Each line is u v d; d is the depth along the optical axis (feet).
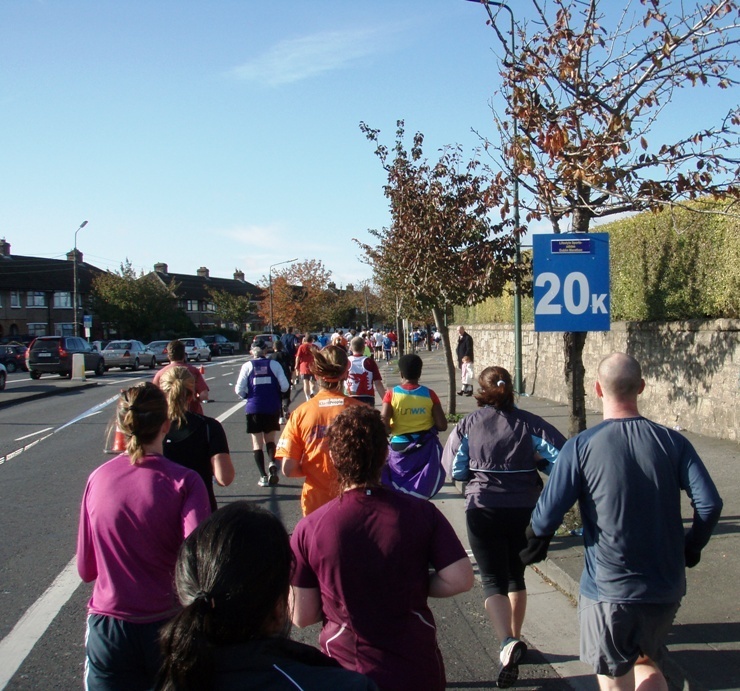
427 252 42.24
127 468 10.09
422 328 195.72
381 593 8.25
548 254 20.24
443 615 17.51
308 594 8.60
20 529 24.68
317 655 5.77
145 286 202.80
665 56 20.97
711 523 9.78
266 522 5.88
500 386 14.51
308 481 14.53
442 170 42.91
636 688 10.05
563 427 41.75
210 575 5.51
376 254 63.72
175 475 10.06
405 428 18.48
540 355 58.49
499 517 13.91
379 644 8.21
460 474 14.55
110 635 9.50
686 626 14.92
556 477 10.46
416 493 18.21
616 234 43.62
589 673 14.06
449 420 46.24
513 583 14.21
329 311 230.27
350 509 8.54
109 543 9.64
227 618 5.41
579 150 21.44
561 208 22.39
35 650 15.49
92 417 56.39
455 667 14.65
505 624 13.46
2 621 17.06
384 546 8.30
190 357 156.87
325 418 14.52
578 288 20.26
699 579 17.44
